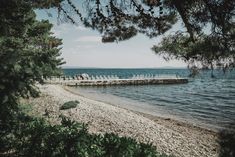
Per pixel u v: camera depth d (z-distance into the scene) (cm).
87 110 2280
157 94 5175
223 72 632
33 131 764
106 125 1794
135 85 6988
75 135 707
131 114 2423
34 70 696
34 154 753
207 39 606
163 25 690
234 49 587
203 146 1545
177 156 1312
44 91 3459
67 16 794
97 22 706
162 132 1769
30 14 1234
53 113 1959
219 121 2614
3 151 797
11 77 629
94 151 664
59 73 1323
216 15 533
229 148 432
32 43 1622
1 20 803
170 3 595
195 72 681
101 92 5094
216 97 4925
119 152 651
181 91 5928
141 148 681
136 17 670
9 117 759
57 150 709
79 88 5572
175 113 3058
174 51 675
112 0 618
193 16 598
